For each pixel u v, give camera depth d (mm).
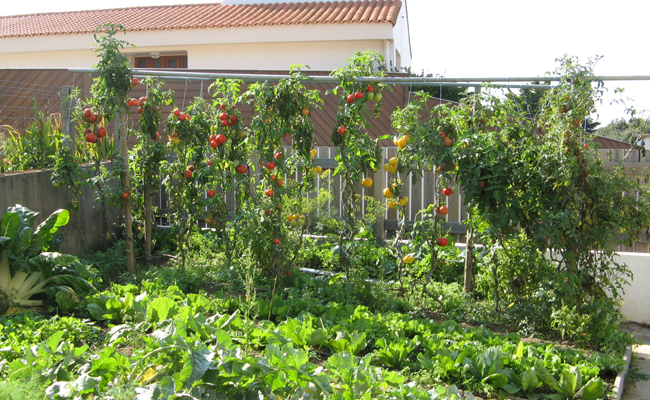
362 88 5738
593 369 3764
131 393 2770
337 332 4223
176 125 6430
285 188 6051
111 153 7309
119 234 7547
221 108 6215
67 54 14672
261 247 6027
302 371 2951
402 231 5781
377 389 3141
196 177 6281
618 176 5059
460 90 13703
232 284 5871
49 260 5078
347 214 5805
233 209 8383
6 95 9977
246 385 2865
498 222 5051
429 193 7457
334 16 13664
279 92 5840
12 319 4609
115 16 16031
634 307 5840
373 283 5723
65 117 7293
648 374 4402
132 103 6605
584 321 4531
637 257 5812
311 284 5742
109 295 5031
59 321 4453
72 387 2834
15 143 7203
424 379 3686
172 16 15391
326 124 10391
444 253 5637
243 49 13945
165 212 8867
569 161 4742
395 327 4457
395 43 14508
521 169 5047
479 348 4051
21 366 3213
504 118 5434
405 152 5453
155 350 3076
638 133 5219
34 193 6297
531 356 3938
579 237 4996
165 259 7348
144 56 14953
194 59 14242
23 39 14734
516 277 5184
